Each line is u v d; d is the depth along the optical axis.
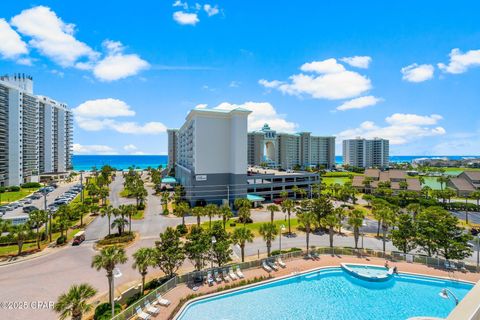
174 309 27.66
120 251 26.69
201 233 37.78
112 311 24.61
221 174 85.06
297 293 32.91
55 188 111.88
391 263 40.56
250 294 32.38
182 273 36.19
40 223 48.91
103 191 82.06
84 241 48.25
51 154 144.62
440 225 39.41
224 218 55.06
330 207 61.59
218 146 84.75
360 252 44.03
